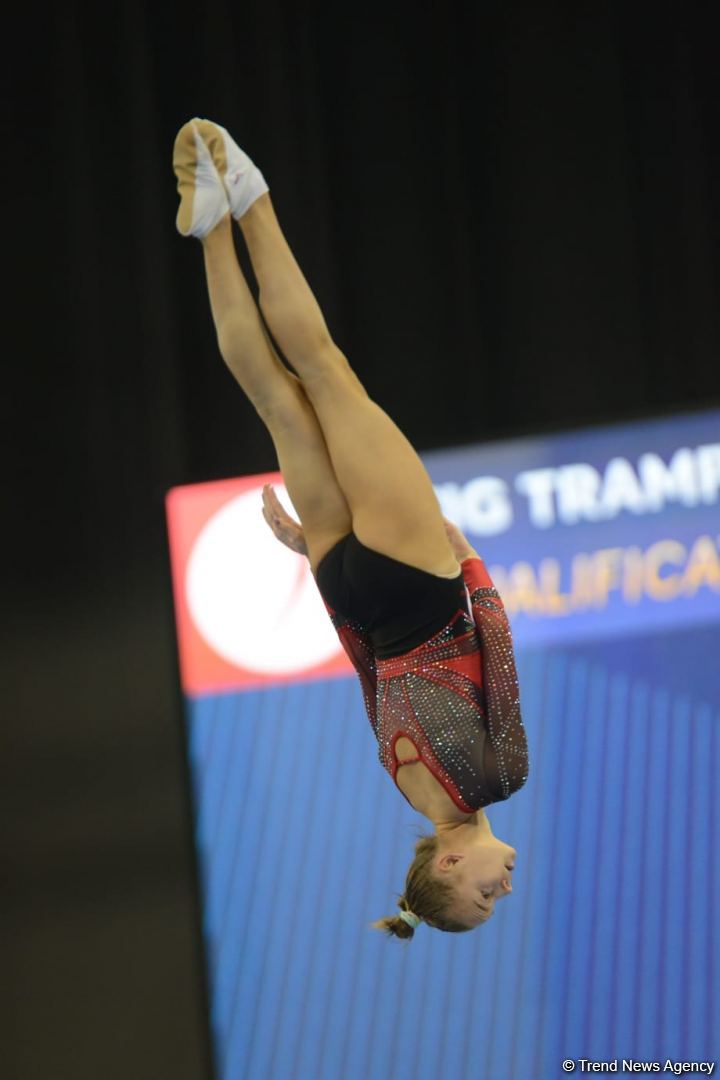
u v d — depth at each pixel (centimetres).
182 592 1530
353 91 1744
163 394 1653
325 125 1731
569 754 1429
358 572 971
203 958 1457
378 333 1719
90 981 1644
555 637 1457
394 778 1012
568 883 1405
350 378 988
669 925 1377
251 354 979
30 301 1683
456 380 1711
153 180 1666
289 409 990
